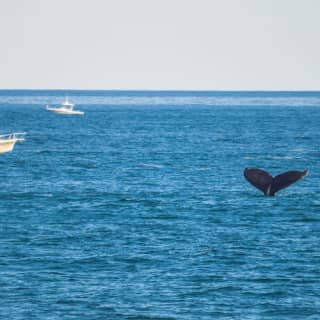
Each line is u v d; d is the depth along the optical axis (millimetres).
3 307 138125
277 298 143125
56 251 172250
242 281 151875
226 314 135750
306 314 136250
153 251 172250
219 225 199375
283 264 162750
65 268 159500
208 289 147000
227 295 144500
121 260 165125
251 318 134375
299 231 192500
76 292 145375
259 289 147750
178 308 138125
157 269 159125
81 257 167500
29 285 148875
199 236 186625
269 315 135750
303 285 149875
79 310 137000
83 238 184250
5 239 183125
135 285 149000
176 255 169000
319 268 160250
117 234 188500
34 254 169750
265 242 180750
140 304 139625
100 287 148000
